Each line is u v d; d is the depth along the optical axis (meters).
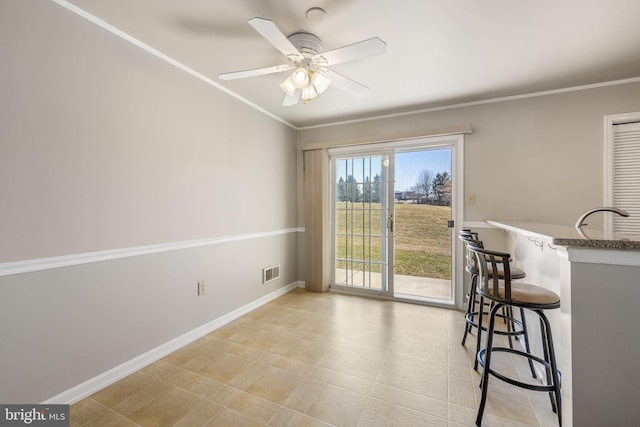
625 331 1.02
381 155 3.56
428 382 1.84
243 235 3.02
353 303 3.36
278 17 1.73
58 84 1.59
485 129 2.99
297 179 4.03
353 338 2.46
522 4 1.61
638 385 1.00
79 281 1.68
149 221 2.08
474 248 1.73
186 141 2.36
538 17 1.71
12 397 1.42
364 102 3.08
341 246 3.86
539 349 1.92
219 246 2.71
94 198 1.75
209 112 2.58
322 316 2.96
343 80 2.04
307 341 2.41
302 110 3.34
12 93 1.42
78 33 1.67
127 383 1.84
